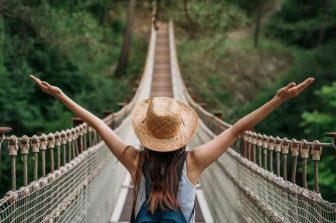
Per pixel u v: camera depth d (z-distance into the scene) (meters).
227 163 8.33
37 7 18.38
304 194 4.25
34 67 22.91
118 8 38.41
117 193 10.62
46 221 4.59
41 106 21.75
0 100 19.28
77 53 24.50
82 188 6.31
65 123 20.53
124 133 13.12
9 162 13.82
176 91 25.44
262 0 40.50
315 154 4.50
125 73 33.44
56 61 23.45
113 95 27.12
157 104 3.41
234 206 7.45
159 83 28.70
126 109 15.44
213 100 36.19
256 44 41.47
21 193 4.14
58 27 19.70
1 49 19.56
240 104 36.59
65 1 23.19
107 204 8.88
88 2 26.45
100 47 26.20
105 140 3.57
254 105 31.48
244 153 7.56
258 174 5.96
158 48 36.19
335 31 40.22
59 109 21.44
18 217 4.13
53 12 19.25
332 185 18.38
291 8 43.34
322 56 32.25
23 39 18.50
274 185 5.22
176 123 3.40
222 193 8.64
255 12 44.09
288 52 41.34
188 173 3.44
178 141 3.42
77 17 20.81
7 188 13.88
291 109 28.11
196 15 22.17
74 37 20.59
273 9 44.75
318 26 40.62
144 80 24.22
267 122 27.55
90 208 7.00
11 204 3.96
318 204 4.00
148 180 3.40
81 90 24.38
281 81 32.06
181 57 39.03
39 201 4.73
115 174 10.14
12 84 20.28
